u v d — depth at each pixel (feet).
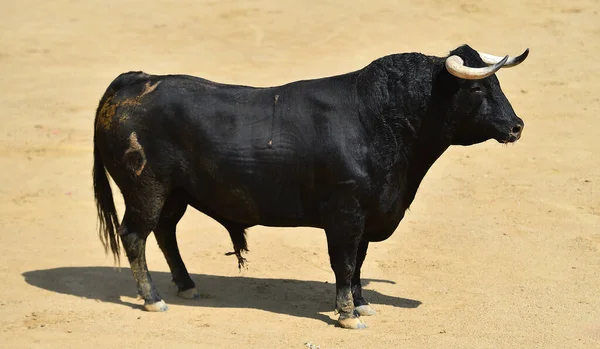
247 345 81.61
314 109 86.84
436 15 235.81
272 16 244.01
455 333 85.51
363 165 85.05
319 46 221.25
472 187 139.44
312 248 114.73
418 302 95.40
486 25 227.20
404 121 85.61
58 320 88.28
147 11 254.06
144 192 90.27
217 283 101.50
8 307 91.91
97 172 94.89
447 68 82.64
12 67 216.13
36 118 181.16
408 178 88.48
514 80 193.36
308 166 86.22
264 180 87.56
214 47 224.74
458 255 111.04
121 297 96.12
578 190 136.77
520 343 83.05
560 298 95.96
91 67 215.51
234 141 87.61
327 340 83.05
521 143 160.15
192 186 90.27
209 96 89.56
